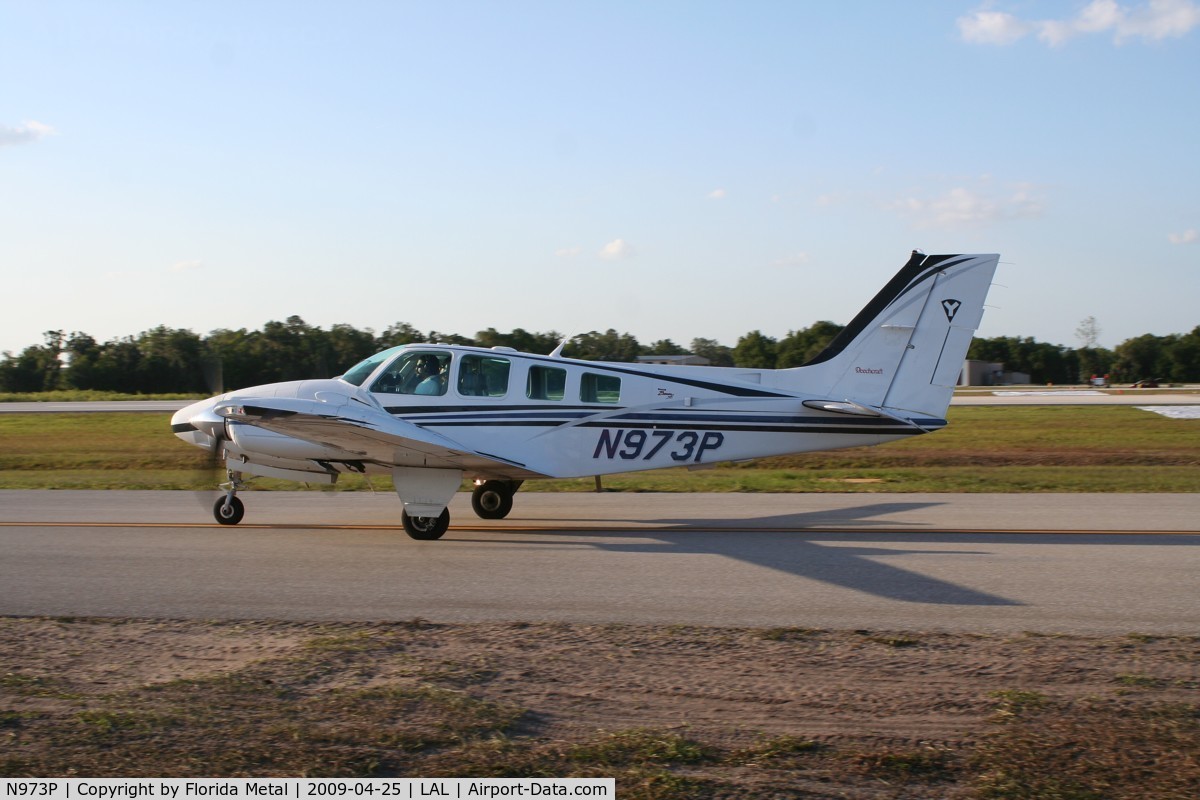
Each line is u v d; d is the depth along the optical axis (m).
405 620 6.05
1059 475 16.09
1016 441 23.73
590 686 4.78
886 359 10.18
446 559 8.16
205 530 9.73
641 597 6.76
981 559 8.21
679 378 10.08
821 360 10.28
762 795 3.65
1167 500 12.46
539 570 7.70
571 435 9.95
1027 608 6.47
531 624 5.95
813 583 7.24
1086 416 31.50
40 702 4.48
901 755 3.97
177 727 4.20
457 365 9.95
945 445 22.78
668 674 4.96
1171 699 4.61
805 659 5.22
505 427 9.88
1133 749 4.03
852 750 4.04
